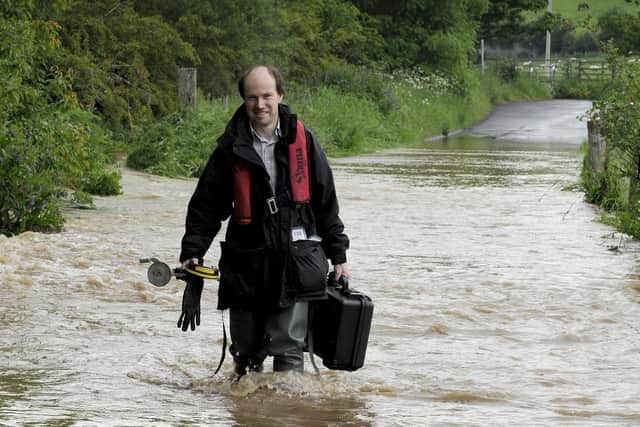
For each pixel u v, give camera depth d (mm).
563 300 15195
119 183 30469
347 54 78438
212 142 37906
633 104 25422
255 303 9953
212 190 9992
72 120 31688
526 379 10898
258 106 9727
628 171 26172
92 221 22781
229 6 55688
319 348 10266
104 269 16828
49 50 27000
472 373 11094
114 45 44250
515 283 16453
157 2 53469
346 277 10164
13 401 9578
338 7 78375
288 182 9828
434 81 83312
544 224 24281
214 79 54969
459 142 65312
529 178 37656
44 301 14312
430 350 12094
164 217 23922
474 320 13805
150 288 15414
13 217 21547
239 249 9898
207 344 12133
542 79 119438
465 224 24047
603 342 12688
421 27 88000
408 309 14297
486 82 102938
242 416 9359
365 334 10008
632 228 22141
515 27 114438
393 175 38531
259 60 57875
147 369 10922
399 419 9383
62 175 22609
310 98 59219
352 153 52781
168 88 47250
